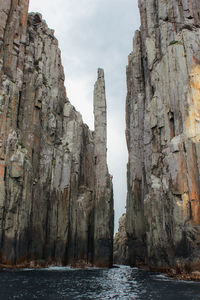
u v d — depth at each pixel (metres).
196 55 44.19
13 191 42.25
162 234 42.84
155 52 56.03
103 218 56.38
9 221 40.91
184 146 39.69
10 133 45.69
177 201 38.19
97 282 31.97
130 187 62.81
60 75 71.25
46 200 51.59
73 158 59.03
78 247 54.41
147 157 52.31
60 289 25.84
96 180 59.22
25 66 56.53
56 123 61.31
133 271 47.06
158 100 49.97
